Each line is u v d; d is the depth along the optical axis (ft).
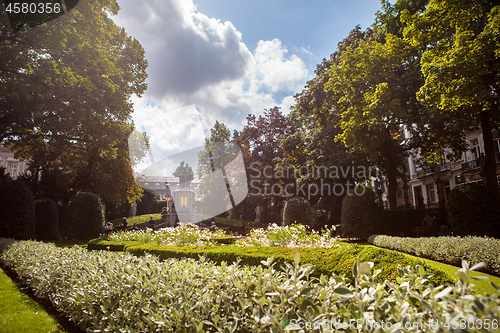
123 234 39.81
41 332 11.39
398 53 48.78
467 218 37.55
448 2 35.81
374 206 47.55
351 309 5.46
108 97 52.01
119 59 62.95
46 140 57.52
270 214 94.22
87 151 61.52
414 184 109.19
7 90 41.75
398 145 58.08
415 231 50.26
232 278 8.23
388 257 11.19
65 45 43.39
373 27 60.59
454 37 34.73
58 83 43.32
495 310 3.71
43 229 54.70
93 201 55.52
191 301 7.10
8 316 12.97
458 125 43.29
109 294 9.85
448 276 9.04
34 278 17.04
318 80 67.21
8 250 26.30
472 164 76.18
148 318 7.34
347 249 13.65
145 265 11.68
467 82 31.83
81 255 18.21
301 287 6.54
